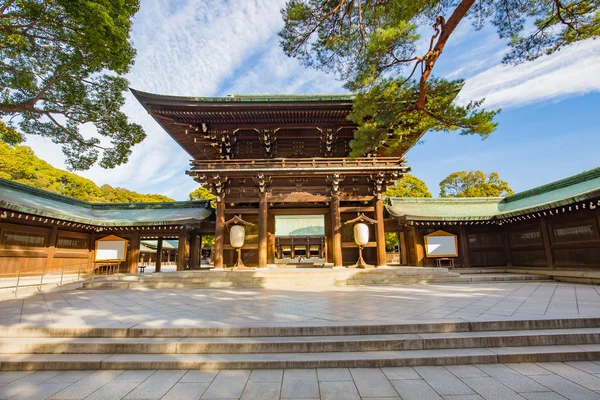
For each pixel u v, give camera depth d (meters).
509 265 19.16
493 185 49.81
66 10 9.83
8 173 38.91
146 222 17.95
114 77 14.89
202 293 11.92
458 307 7.98
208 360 5.15
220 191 17.08
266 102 15.61
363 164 17.16
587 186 16.58
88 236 18.59
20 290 11.89
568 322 6.33
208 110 16.20
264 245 16.56
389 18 9.73
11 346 5.70
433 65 8.67
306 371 4.94
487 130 9.17
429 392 4.18
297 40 11.47
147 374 4.92
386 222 21.75
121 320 6.95
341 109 16.28
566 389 4.23
